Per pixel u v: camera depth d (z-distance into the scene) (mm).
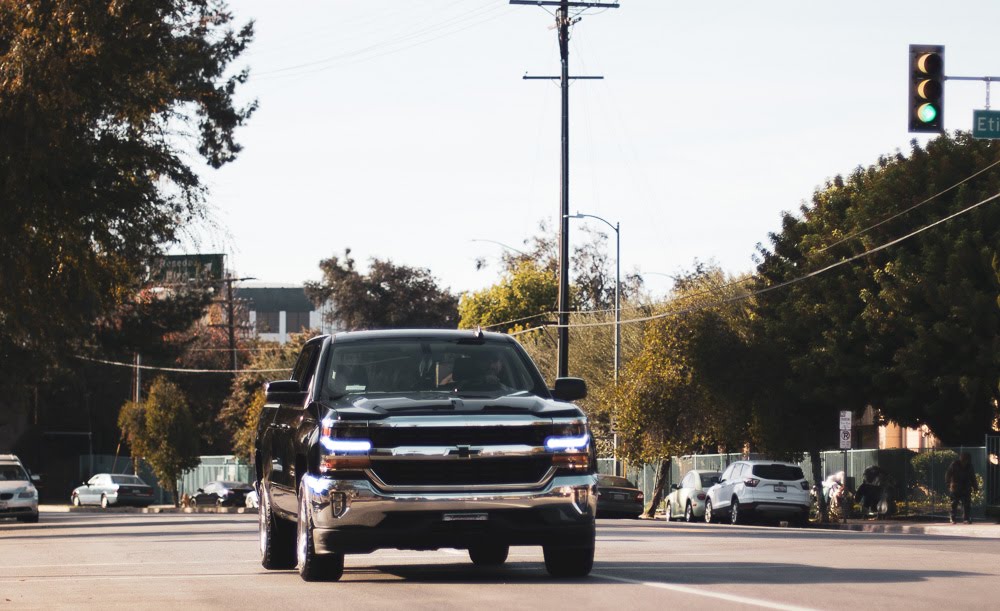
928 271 45125
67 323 38812
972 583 13164
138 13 32844
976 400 44906
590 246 109500
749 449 60000
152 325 66375
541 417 13703
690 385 54531
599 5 56312
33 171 33312
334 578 14242
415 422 13492
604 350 71938
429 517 13328
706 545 20797
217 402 107688
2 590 14453
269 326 180375
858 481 50406
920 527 39094
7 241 35062
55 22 32062
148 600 12742
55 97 31844
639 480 69438
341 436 13508
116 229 36250
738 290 58469
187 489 99312
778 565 15875
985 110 27453
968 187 45719
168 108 36562
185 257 39062
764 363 51750
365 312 108688
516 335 85500
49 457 104625
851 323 47875
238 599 12539
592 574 14508
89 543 27172
